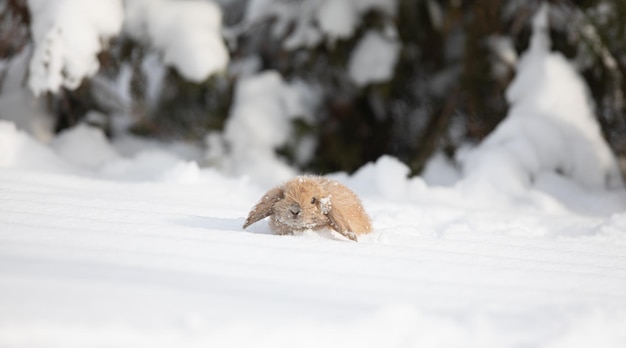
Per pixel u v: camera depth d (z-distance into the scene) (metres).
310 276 4.09
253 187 9.72
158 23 13.10
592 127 12.48
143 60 14.31
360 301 3.67
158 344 2.94
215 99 14.99
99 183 8.71
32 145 11.20
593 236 7.29
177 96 14.88
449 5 14.84
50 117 13.92
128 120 15.07
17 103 13.62
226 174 14.05
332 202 5.65
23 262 3.69
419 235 6.73
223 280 3.80
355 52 14.98
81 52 11.23
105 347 2.88
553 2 13.90
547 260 5.53
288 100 14.86
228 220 6.15
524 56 13.15
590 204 11.44
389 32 14.87
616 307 3.77
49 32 11.14
